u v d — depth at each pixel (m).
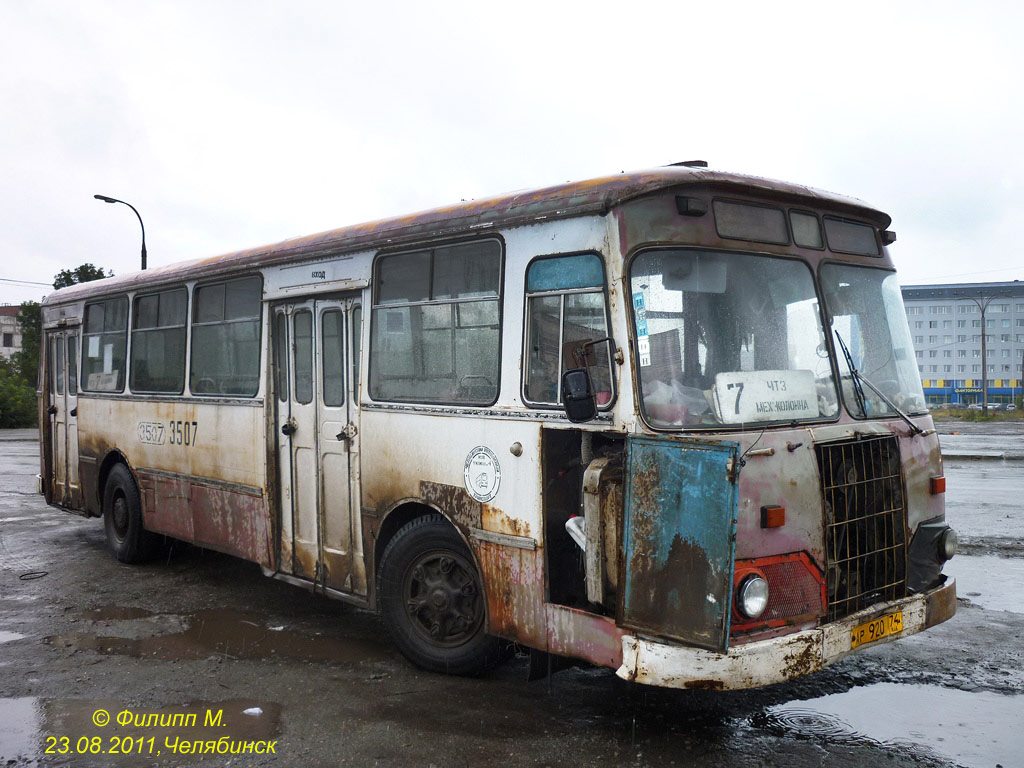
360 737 4.30
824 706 4.64
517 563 4.57
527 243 4.57
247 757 4.10
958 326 102.19
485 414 4.76
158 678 5.19
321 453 6.04
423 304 5.24
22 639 5.98
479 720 4.50
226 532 7.02
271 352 6.51
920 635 5.85
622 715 4.55
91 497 9.10
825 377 4.55
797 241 4.62
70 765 4.06
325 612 6.70
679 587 3.74
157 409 7.91
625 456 3.95
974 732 4.30
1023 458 19.17
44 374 10.23
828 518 4.19
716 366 4.16
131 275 8.55
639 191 4.11
